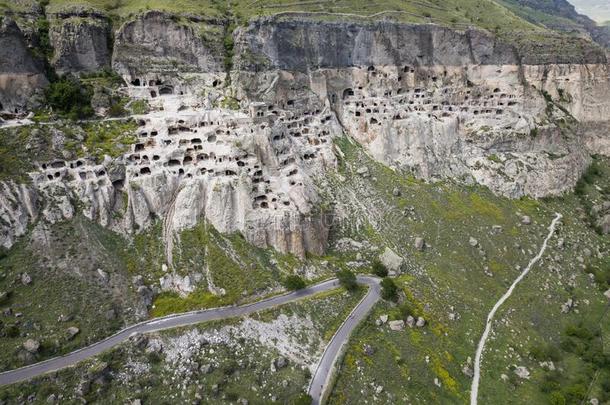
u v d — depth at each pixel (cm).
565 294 8512
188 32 9619
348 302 7475
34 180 7288
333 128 10381
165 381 6147
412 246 8781
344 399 6116
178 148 8306
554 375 7031
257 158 8519
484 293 8219
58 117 8181
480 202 9994
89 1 10119
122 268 7288
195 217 7981
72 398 5762
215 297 7156
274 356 6544
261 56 9794
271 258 7919
